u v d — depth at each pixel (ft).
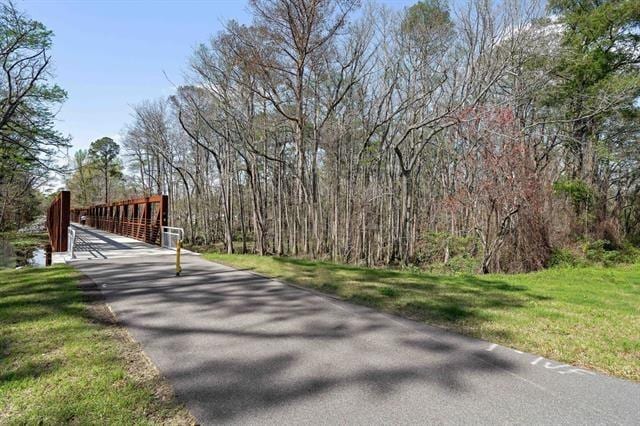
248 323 16.89
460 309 18.95
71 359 12.26
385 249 69.97
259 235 62.59
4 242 86.89
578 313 18.57
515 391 10.46
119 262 37.17
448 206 47.42
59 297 21.20
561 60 54.70
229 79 55.62
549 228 42.19
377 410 9.35
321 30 48.29
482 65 60.59
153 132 107.24
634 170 62.64
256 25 46.21
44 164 58.75
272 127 69.46
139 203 68.49
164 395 10.03
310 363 12.38
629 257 48.55
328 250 73.00
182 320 17.28
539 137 56.34
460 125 42.73
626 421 8.95
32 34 52.90
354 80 61.52
